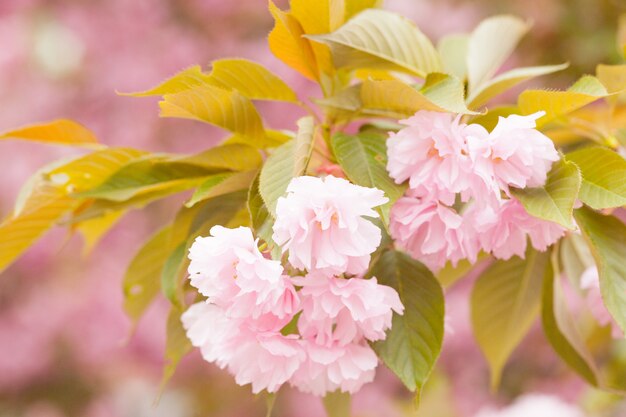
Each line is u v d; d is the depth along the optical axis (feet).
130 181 2.89
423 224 2.64
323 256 2.50
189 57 7.07
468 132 2.59
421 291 2.68
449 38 3.19
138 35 7.20
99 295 7.33
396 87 2.64
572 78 5.84
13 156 7.38
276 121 6.59
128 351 7.23
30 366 7.36
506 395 6.66
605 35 5.67
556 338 3.04
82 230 3.20
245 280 2.50
